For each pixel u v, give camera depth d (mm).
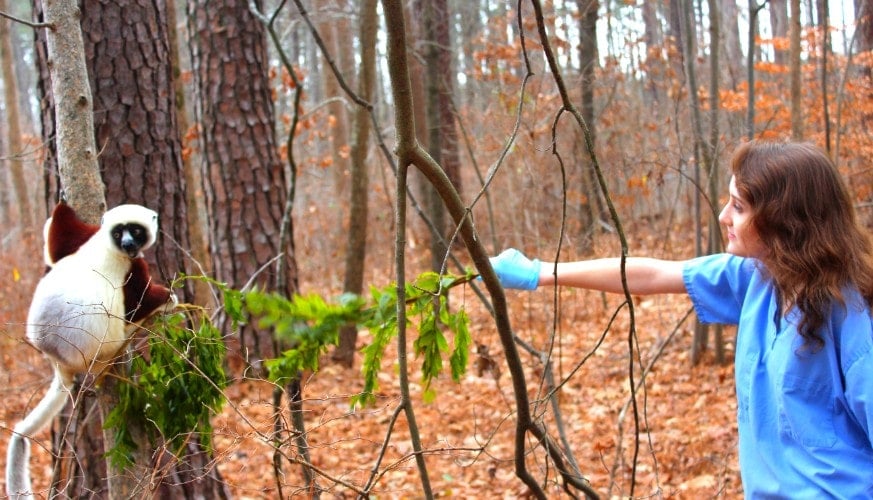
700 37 13445
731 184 2193
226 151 7504
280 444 2326
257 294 2379
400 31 1898
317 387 7879
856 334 1924
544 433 2365
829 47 9109
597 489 5281
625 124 12016
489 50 10102
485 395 7312
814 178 2029
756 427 2117
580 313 9875
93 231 2805
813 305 1962
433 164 1999
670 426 6422
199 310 3023
